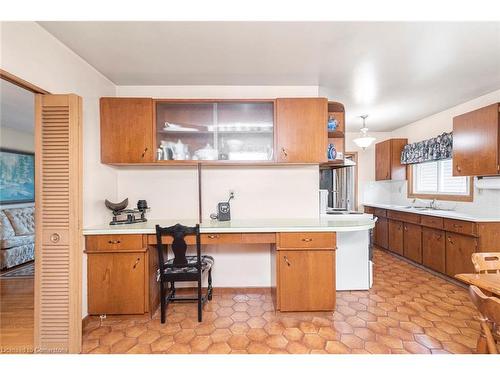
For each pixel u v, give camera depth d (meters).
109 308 2.18
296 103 2.46
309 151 2.45
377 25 1.72
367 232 2.81
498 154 2.57
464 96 3.09
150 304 2.26
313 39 1.89
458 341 1.88
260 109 2.68
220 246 2.81
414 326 2.09
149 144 2.41
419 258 3.54
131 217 2.55
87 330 2.08
